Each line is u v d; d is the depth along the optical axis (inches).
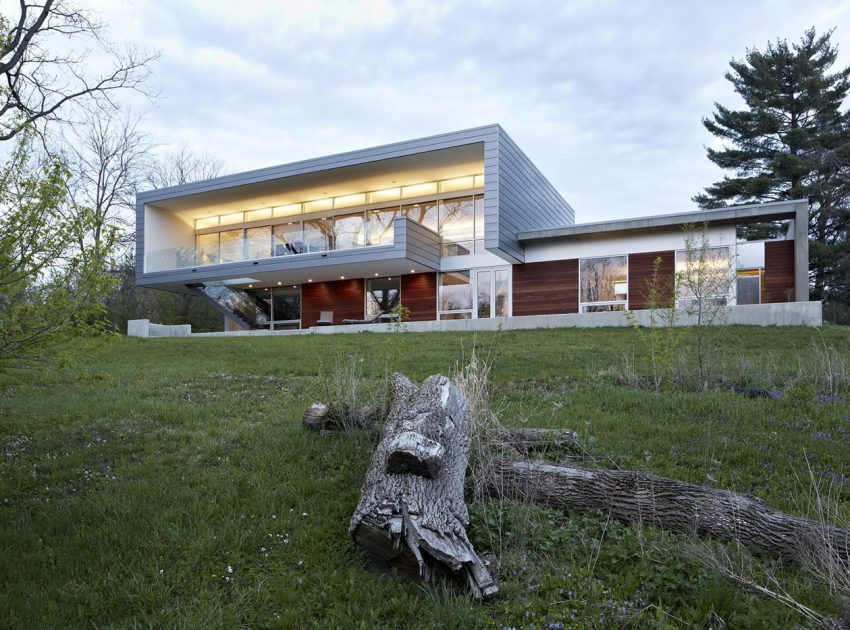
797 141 1205.7
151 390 346.3
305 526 147.6
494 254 785.6
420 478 128.8
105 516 156.3
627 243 763.4
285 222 1032.2
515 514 141.9
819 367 314.2
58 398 319.9
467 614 105.8
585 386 310.3
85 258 163.3
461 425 167.9
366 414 224.5
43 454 218.8
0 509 164.6
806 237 655.8
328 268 866.8
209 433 242.5
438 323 697.6
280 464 197.2
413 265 836.6
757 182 1184.8
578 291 790.5
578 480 153.1
